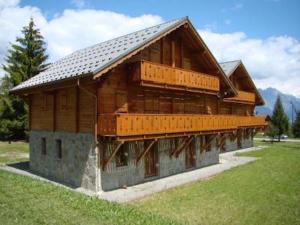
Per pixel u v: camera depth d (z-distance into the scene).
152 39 17.83
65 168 19.23
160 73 19.00
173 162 22.30
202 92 23.02
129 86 18.94
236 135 38.06
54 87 17.81
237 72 36.81
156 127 18.11
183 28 21.52
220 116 25.11
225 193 17.03
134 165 19.02
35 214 10.12
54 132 20.31
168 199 15.75
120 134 15.90
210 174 22.17
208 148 26.56
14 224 9.18
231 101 33.94
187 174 22.17
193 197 16.19
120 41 20.19
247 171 23.42
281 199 16.03
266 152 35.16
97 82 16.89
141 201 15.34
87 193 16.58
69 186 18.08
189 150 24.56
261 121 40.78
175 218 13.01
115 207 11.95
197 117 22.02
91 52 21.03
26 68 39.50
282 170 23.88
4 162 25.69
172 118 19.47
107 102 17.53
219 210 14.20
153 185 18.67
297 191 17.59
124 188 17.78
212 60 24.14
